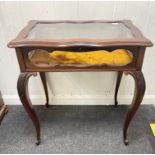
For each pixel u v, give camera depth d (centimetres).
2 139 112
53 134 115
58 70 81
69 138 112
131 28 88
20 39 74
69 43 71
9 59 122
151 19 107
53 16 108
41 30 90
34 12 107
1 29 111
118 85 125
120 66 79
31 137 113
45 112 135
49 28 93
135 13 106
